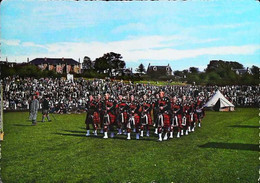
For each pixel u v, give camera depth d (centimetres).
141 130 1220
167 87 1697
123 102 1187
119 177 709
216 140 1143
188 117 1284
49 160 848
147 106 1180
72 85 2475
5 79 2508
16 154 912
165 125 1135
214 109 2425
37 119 1847
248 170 760
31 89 2534
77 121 1736
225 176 717
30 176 716
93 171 754
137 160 850
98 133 1305
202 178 706
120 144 1059
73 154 913
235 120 1798
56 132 1315
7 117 1905
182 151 954
